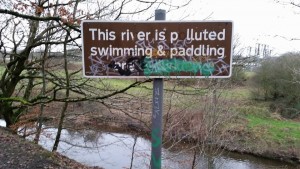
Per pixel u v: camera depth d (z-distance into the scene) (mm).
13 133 6621
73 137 10883
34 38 6707
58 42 5895
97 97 5383
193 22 2477
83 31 2521
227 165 13195
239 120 16484
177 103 6523
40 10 4938
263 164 14172
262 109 18562
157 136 2590
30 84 8180
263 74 19375
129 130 9492
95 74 2564
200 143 7762
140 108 6246
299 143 15492
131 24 2498
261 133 15891
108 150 10867
